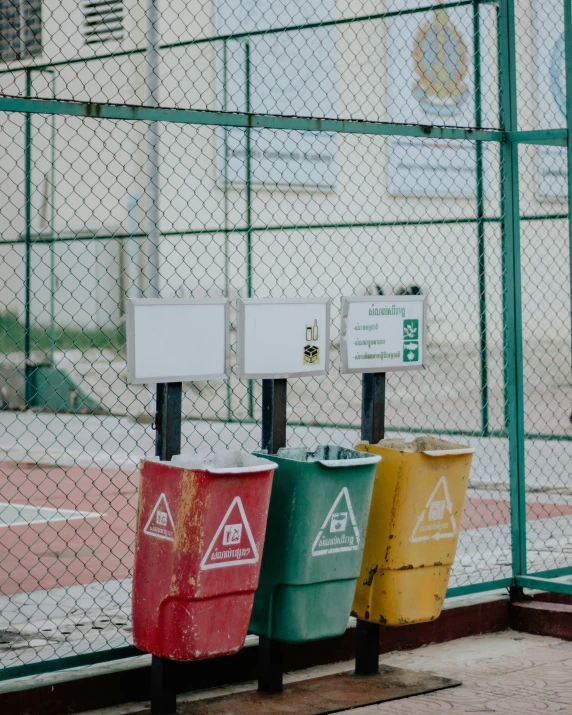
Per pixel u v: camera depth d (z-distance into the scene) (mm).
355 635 6434
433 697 5867
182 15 19578
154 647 5254
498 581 7328
